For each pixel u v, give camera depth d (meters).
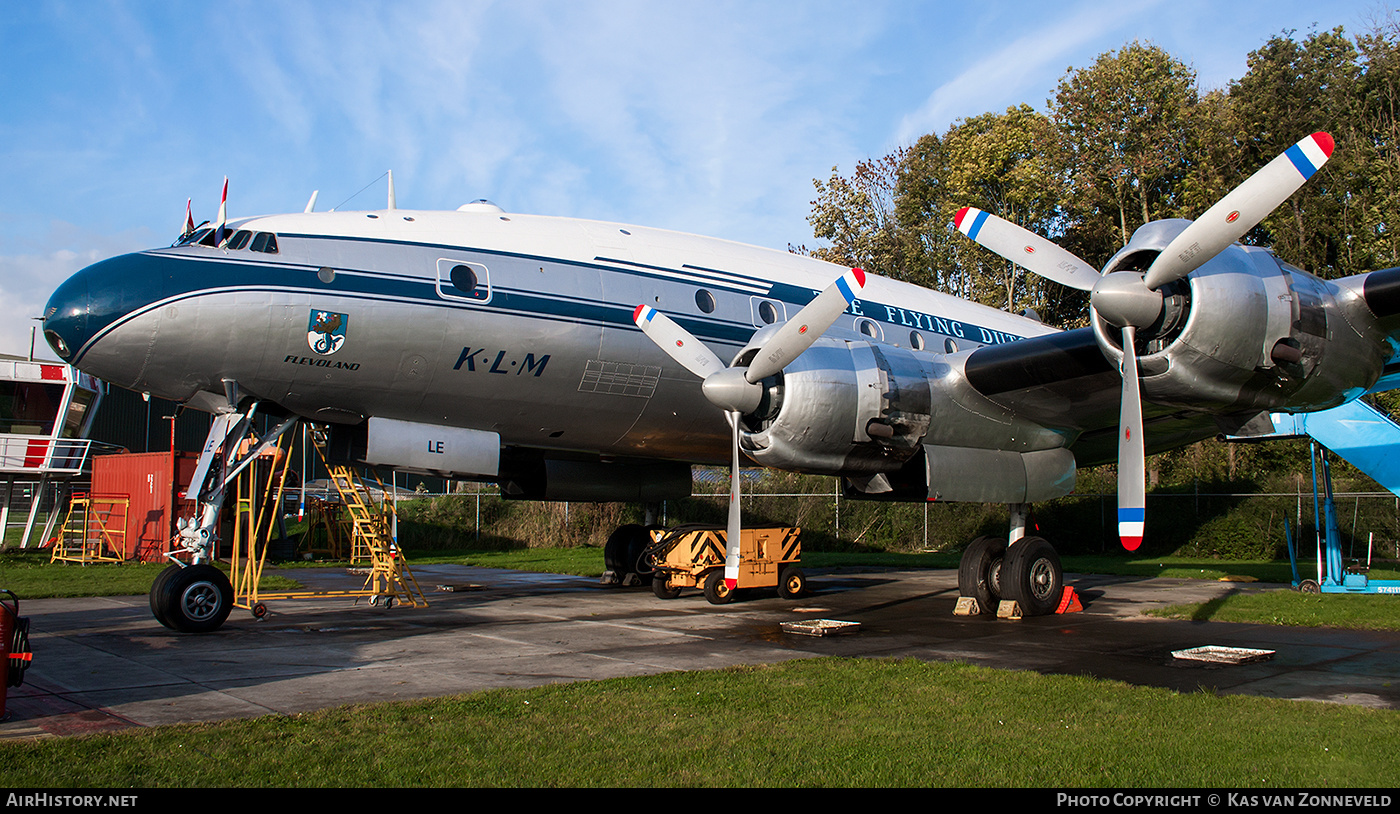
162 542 19.64
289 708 5.56
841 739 4.83
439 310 8.98
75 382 22.81
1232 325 7.49
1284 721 5.19
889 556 23.61
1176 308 7.62
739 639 8.65
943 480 9.55
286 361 8.52
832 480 27.80
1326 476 13.51
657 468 13.76
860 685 6.20
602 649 8.00
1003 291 35.31
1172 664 7.29
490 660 7.40
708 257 11.02
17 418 22.22
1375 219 29.95
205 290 8.18
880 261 38.12
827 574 17.73
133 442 34.34
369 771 4.20
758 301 11.00
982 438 9.96
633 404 10.36
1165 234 7.68
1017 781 4.13
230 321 8.23
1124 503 7.56
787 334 8.37
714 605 11.73
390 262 8.91
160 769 4.18
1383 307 7.91
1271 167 6.77
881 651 7.95
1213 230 7.04
